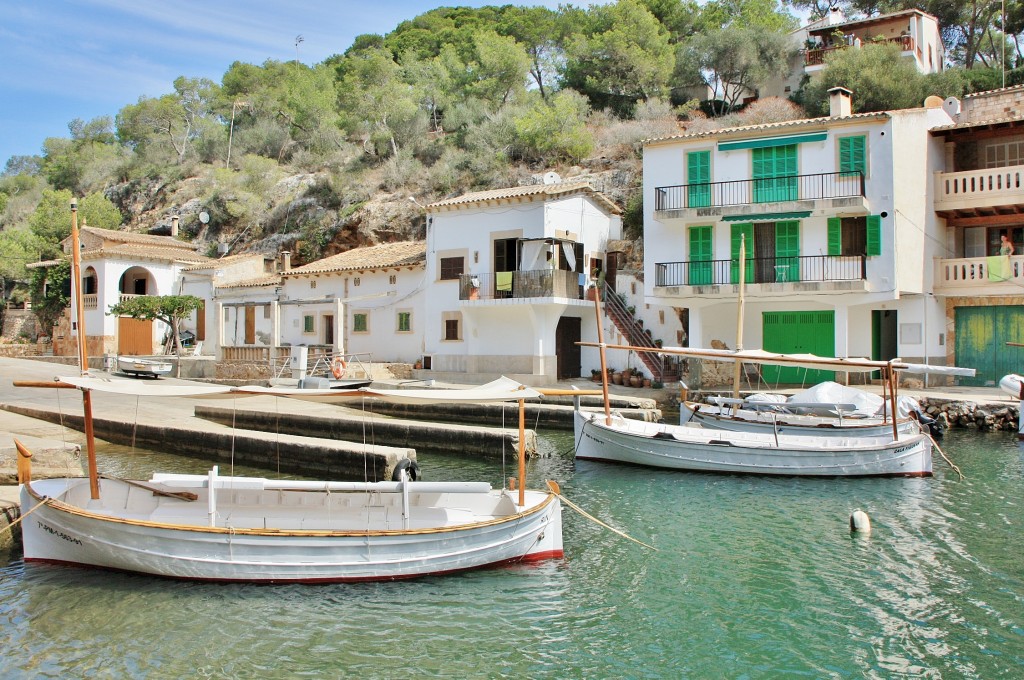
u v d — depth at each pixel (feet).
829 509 52.44
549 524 42.52
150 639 31.99
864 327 97.35
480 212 111.04
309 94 234.79
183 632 32.71
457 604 36.17
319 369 113.91
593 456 68.95
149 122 262.67
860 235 92.63
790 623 33.99
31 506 39.68
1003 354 92.89
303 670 29.66
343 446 63.26
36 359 144.97
